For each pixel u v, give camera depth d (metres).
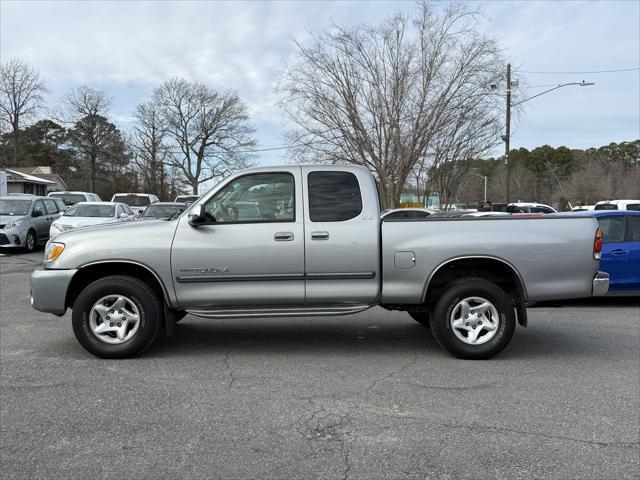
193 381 5.04
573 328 7.41
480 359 5.77
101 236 5.68
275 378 5.14
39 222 18.38
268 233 5.64
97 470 3.38
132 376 5.18
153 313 5.66
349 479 3.30
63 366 5.48
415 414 4.28
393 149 24.09
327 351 6.11
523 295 5.75
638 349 6.27
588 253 5.76
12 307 8.66
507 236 5.70
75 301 5.69
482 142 25.27
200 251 5.60
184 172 64.50
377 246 5.70
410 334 6.95
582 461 3.53
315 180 5.80
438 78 23.73
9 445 3.71
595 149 91.81
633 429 4.01
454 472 3.38
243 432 3.94
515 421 4.15
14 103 68.44
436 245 5.68
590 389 4.86
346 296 5.71
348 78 24.25
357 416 4.24
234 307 5.72
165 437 3.85
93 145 63.59
